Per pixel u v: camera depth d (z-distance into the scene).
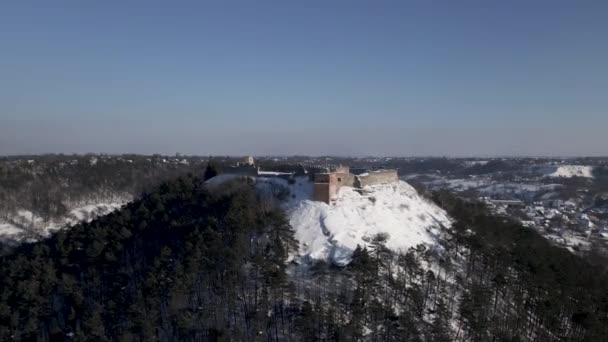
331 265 92.56
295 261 93.75
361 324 74.50
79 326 83.88
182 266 84.69
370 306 77.69
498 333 78.31
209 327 76.38
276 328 76.25
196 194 121.88
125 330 77.12
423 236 111.81
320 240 100.12
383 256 91.94
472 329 78.12
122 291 90.06
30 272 98.56
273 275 80.06
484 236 109.31
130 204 131.88
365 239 101.56
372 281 81.94
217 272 86.12
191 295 83.50
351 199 115.94
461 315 80.00
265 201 112.06
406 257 91.50
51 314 90.44
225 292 82.12
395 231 108.38
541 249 111.69
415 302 81.75
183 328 75.25
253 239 95.31
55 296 94.19
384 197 123.00
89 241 106.88
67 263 102.94
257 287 82.69
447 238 113.69
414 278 89.69
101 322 79.38
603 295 92.19
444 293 88.31
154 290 83.38
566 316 87.38
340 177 121.75
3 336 83.06
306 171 133.88
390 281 86.00
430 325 78.88
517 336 77.19
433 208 133.62
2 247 170.38
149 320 76.00
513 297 91.75
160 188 134.62
